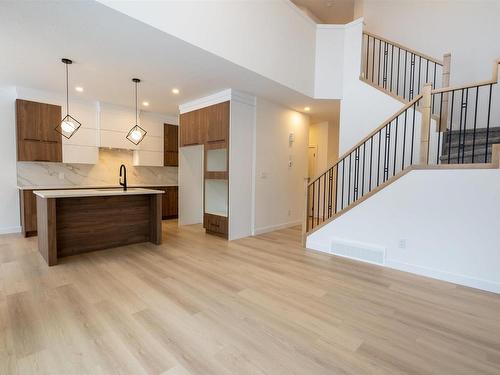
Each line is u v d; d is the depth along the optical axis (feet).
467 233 9.19
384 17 18.01
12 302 7.63
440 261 9.75
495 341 6.19
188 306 7.60
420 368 5.30
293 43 14.24
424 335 6.39
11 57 10.90
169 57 10.70
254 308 7.56
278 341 6.10
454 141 13.60
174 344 5.93
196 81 13.48
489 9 14.96
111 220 13.15
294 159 19.24
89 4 7.38
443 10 16.16
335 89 15.90
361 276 9.98
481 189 8.90
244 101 15.33
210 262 11.36
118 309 7.37
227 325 6.70
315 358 5.56
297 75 14.66
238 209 15.53
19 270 10.05
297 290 8.75
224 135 15.08
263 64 12.53
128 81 13.65
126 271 10.15
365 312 7.42
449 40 16.06
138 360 5.42
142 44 9.65
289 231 17.72
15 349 5.67
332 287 9.01
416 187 10.22
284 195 18.61
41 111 15.79
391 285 9.21
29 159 15.49
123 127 19.11
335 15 22.06
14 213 16.08
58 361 5.35
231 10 10.91
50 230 10.50
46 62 11.35
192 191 19.70
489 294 8.59
